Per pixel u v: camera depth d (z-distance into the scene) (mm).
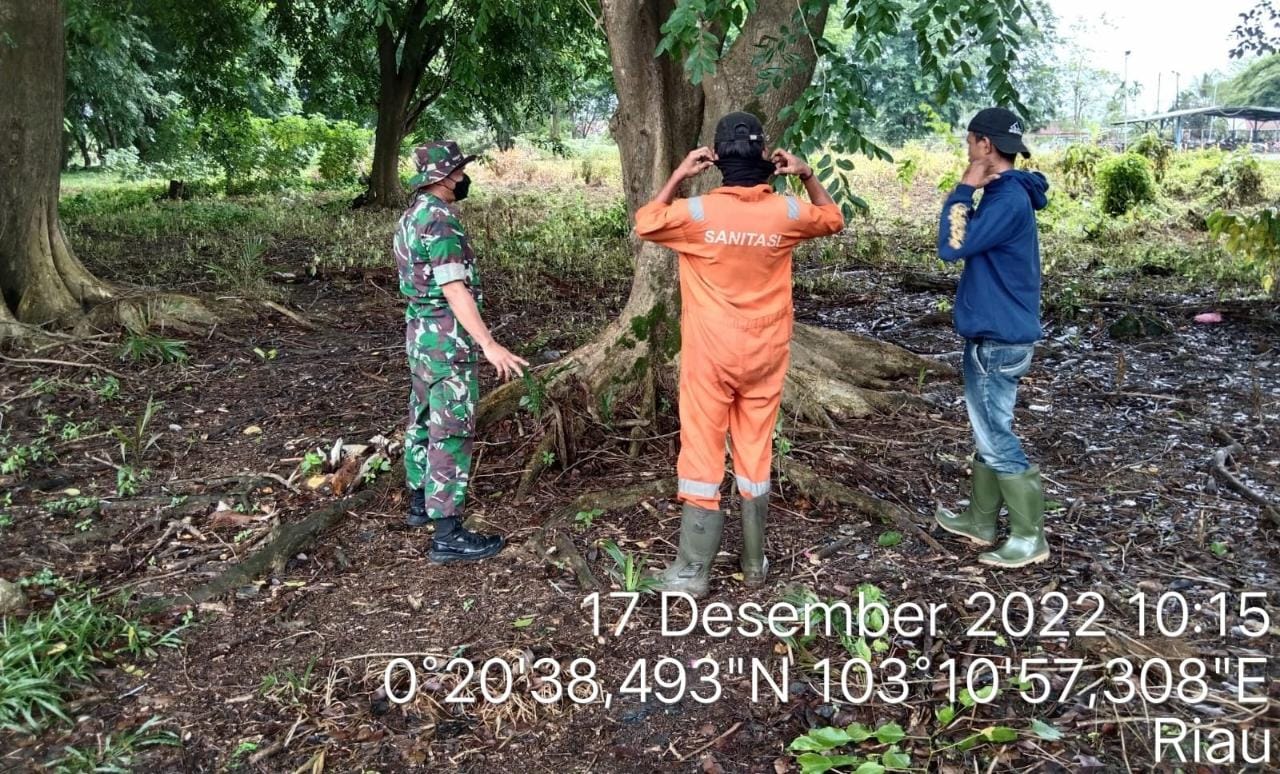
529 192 21641
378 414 5902
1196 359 7238
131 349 6930
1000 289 3785
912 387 6543
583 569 4016
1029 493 4012
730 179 3484
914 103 33094
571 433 5160
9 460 5164
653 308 5660
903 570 4070
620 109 5785
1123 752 2969
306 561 4246
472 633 3660
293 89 30812
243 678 3438
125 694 3350
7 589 3844
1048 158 20984
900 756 2891
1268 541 4266
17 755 3045
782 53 4184
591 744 3080
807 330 6809
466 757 3027
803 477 4746
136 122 27734
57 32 7668
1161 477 5047
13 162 7535
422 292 4000
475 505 4723
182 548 4383
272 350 7301
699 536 3777
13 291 7602
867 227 14172
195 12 16500
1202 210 14922
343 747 3072
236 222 14422
